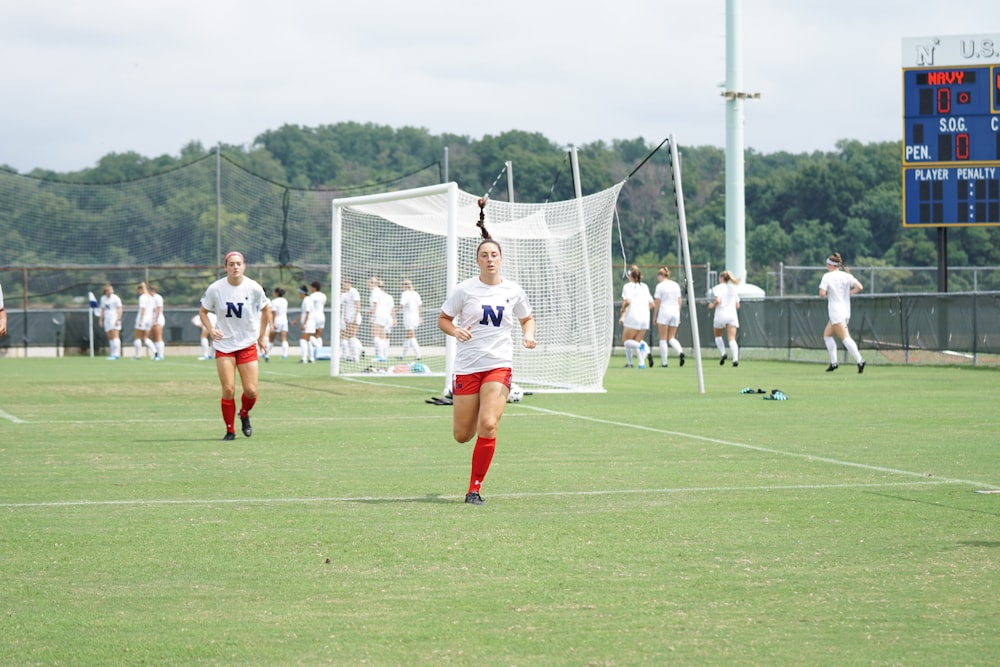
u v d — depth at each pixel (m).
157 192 163.00
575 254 52.72
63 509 21.23
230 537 18.67
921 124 69.50
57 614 14.25
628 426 35.41
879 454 28.70
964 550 17.61
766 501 21.92
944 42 69.19
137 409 42.41
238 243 159.62
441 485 24.05
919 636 13.24
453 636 13.31
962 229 178.25
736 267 93.69
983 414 38.56
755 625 13.70
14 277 153.88
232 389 32.31
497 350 22.12
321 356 85.88
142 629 13.62
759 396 46.56
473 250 57.03
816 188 193.12
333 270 62.72
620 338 93.19
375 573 16.27
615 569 16.47
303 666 12.30
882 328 71.00
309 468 26.64
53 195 160.88
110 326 89.06
